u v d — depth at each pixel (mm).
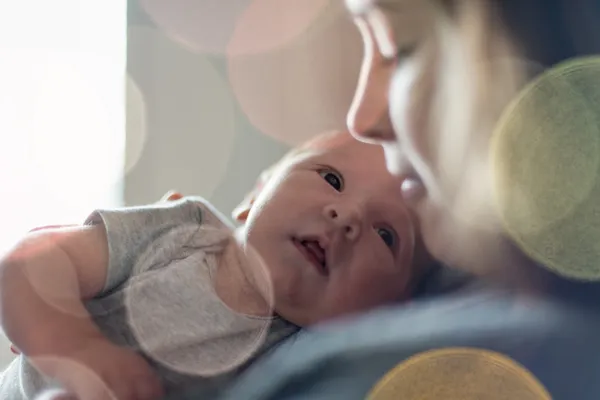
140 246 834
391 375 346
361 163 892
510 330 347
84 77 1155
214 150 1265
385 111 609
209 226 919
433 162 439
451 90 411
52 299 718
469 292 418
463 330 356
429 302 445
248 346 778
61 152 1139
